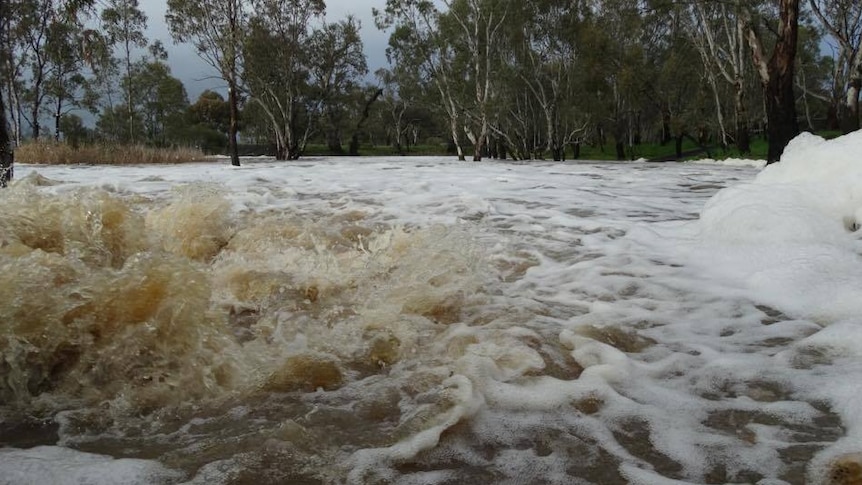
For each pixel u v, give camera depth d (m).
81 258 3.62
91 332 2.88
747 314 3.67
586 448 2.28
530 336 3.33
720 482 2.06
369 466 2.15
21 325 2.77
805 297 3.83
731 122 34.38
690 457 2.20
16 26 18.73
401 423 2.44
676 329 3.46
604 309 3.79
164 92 49.28
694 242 5.41
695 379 2.83
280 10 34.94
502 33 34.41
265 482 2.06
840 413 2.47
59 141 27.83
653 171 17.27
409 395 2.71
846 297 3.72
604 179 13.39
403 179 12.86
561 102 36.59
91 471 2.07
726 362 2.97
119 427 2.46
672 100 38.19
